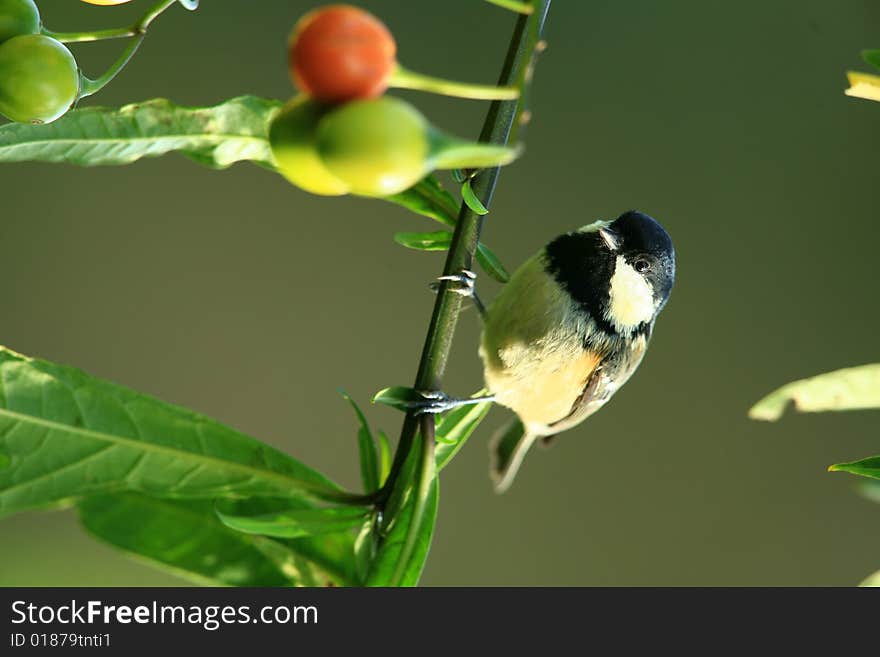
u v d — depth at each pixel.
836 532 5.04
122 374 4.67
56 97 2.67
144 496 2.71
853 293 5.46
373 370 4.90
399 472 2.69
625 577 4.83
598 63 5.59
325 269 5.00
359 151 2.60
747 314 5.40
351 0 5.32
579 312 2.88
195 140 2.71
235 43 5.24
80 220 4.86
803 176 5.60
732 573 4.93
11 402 2.68
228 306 4.86
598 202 5.35
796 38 5.82
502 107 2.68
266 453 2.69
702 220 5.45
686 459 5.09
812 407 2.70
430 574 4.65
